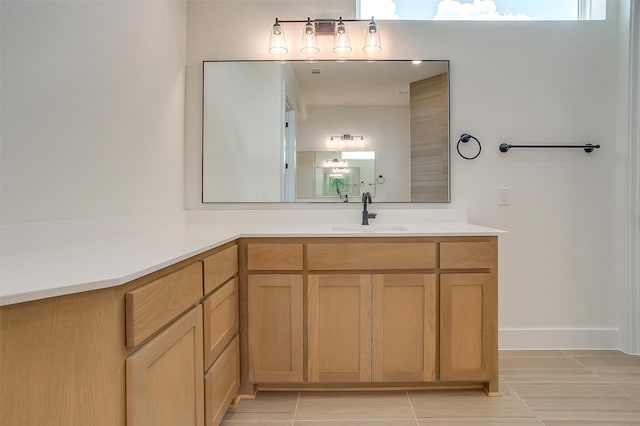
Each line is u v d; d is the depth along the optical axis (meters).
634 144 2.34
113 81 1.61
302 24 2.41
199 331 1.33
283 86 2.42
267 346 1.87
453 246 1.87
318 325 1.87
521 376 2.07
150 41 1.94
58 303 0.81
